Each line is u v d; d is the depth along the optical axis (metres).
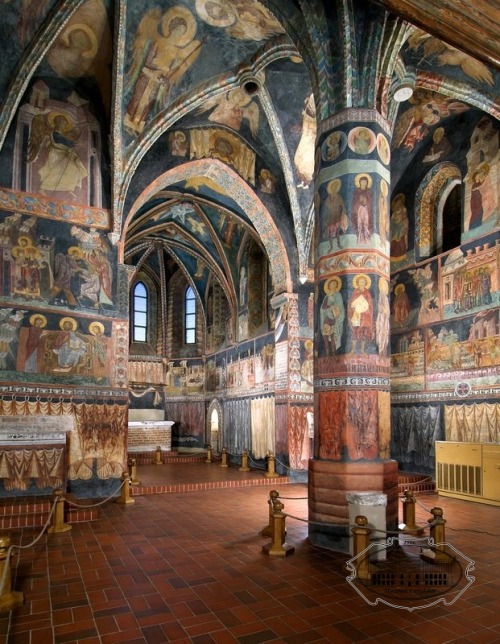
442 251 14.41
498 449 11.14
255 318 19.03
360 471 7.44
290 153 14.24
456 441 12.59
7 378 10.93
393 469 7.68
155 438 22.69
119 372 12.24
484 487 11.36
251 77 12.26
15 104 11.01
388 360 8.00
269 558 7.01
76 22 10.84
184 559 6.98
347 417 7.61
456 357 12.98
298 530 8.62
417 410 14.09
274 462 15.48
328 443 7.78
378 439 7.61
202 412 23.44
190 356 24.33
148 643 4.55
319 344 8.15
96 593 5.72
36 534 8.45
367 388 7.64
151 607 5.34
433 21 5.01
